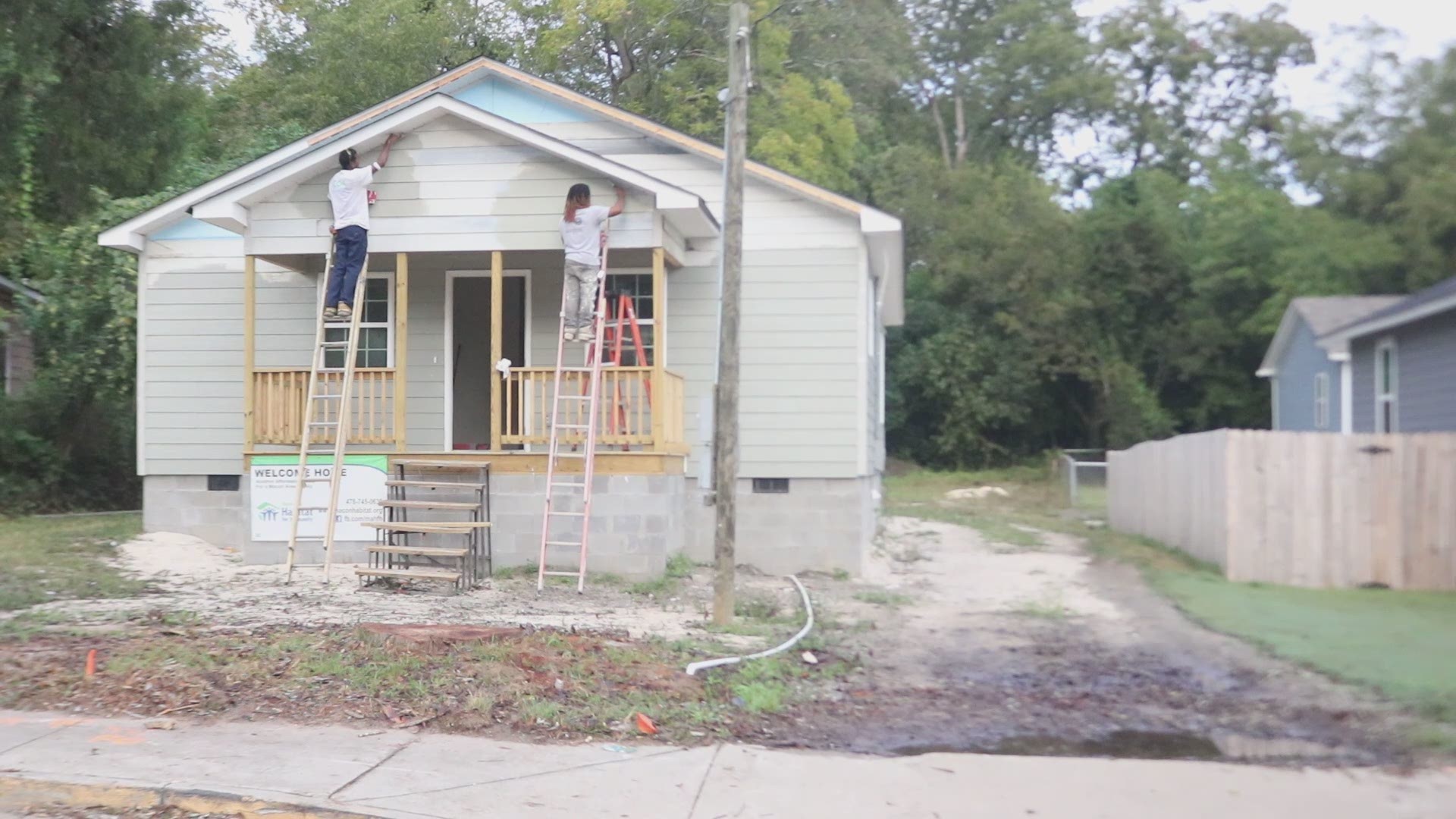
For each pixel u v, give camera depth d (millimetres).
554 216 13328
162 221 15508
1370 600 12398
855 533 14547
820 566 14555
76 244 19875
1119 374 35938
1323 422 25312
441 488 13039
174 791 6160
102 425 21656
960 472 36344
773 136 26609
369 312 15414
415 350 15352
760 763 6992
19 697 7793
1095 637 10836
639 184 13023
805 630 10477
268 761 6715
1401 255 32531
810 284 14773
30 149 21266
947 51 47938
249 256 13492
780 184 14727
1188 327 36812
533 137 13148
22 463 20203
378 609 10773
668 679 8500
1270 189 37812
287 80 31703
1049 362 37312
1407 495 13258
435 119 13422
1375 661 9555
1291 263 34438
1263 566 13508
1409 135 33719
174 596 11445
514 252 14328
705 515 14781
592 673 8430
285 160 14117
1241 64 47625
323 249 13398
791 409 14711
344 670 8211
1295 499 13461
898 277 18547
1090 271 37281
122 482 22156
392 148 13477
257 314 15578
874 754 7316
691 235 14617
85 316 19797
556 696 7969
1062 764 7035
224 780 6379
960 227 37781
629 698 8023
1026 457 37625
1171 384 38438
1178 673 9438
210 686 7969
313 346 15500
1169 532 16828
